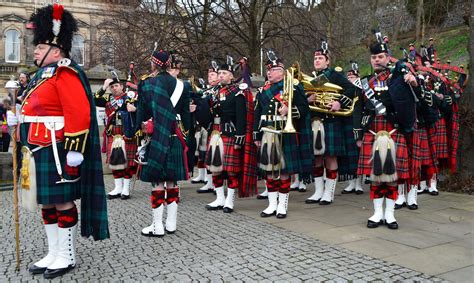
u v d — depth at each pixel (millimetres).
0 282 3207
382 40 4629
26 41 31438
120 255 3771
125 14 14211
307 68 13852
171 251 3855
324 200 5836
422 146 5742
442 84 6422
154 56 4414
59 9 3418
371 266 3387
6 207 5758
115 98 6305
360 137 4871
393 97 4367
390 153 4418
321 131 5754
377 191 4586
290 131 4691
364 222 4793
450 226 4566
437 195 6262
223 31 13180
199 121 5750
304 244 3986
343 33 18312
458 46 16625
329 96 5676
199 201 6176
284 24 14414
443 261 3494
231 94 5434
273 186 5168
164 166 4203
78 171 3379
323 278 3154
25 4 31766
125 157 6203
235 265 3455
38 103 3291
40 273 3369
